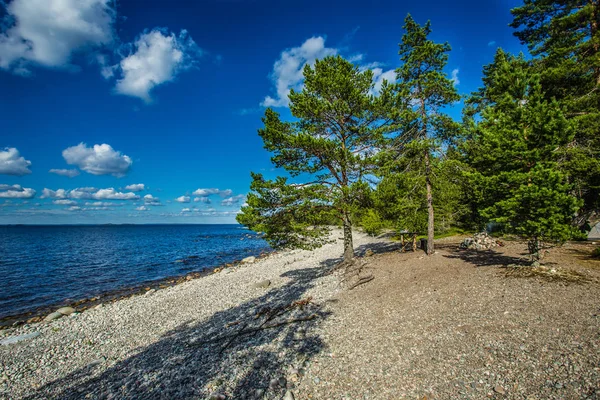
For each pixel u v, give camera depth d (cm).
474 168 1450
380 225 1844
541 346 598
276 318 1130
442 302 970
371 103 1648
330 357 746
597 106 1689
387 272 1577
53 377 895
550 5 1991
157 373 814
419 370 616
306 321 1041
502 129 1093
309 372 689
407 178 1714
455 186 1814
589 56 1680
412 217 1827
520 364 557
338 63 1719
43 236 11075
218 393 655
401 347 729
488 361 592
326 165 1725
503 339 659
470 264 1409
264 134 1655
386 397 550
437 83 1608
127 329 1288
